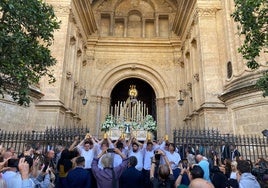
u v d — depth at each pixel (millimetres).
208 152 12750
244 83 15406
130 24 30766
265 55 14789
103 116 26828
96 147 7617
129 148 8406
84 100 23500
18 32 8266
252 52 8531
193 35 22594
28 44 8852
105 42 28547
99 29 29484
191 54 23188
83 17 24594
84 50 27281
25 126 16281
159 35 30031
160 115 27219
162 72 28094
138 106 24094
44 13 9172
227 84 17453
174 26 28047
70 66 21578
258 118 14570
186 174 6242
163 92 27797
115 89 32781
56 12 19641
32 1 8625
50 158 7914
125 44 28703
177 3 28922
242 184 5062
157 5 30516
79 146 7652
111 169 5578
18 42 8023
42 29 9203
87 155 7418
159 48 28938
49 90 17875
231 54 17359
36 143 13227
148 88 33312
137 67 28328
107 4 30453
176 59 28234
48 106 17469
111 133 18922
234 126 16562
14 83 9359
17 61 8312
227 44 18062
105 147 6988
